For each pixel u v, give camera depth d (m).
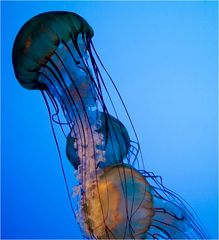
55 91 2.13
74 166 2.20
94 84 2.11
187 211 2.41
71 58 2.06
